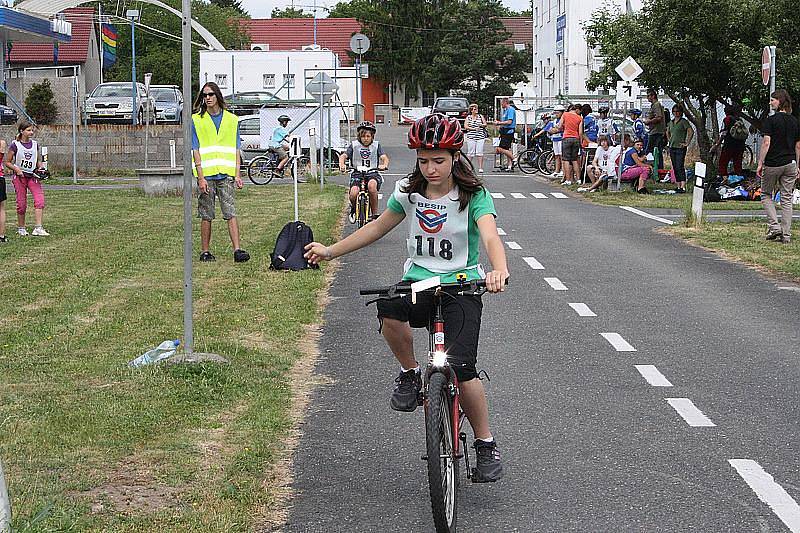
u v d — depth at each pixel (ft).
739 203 80.38
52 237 58.70
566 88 175.73
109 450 21.56
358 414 24.82
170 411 24.27
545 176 110.01
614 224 66.64
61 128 127.95
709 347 31.81
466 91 295.28
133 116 136.36
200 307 37.50
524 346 31.96
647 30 95.09
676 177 91.25
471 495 19.70
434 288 17.46
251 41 326.03
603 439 22.94
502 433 23.43
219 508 18.56
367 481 20.42
